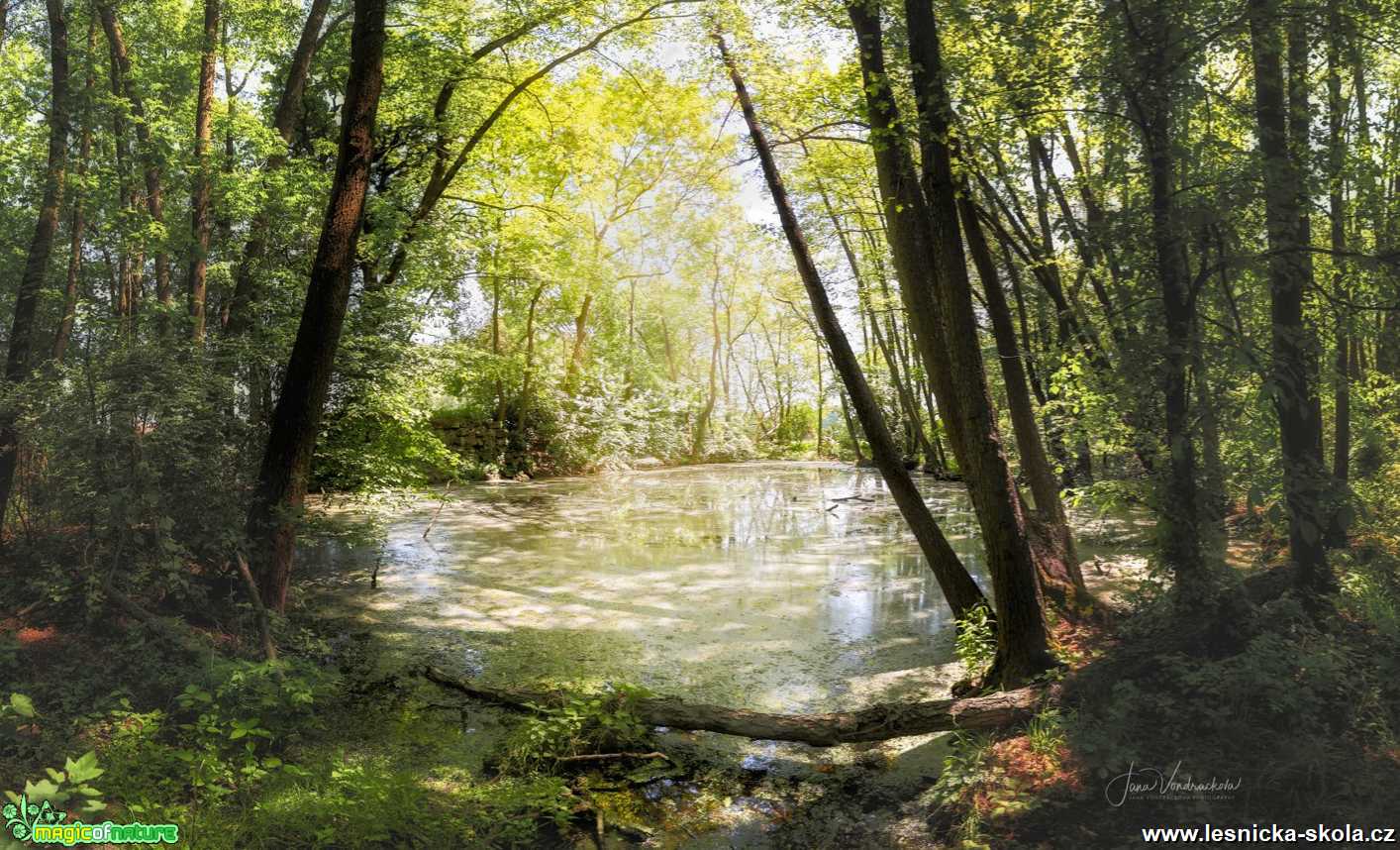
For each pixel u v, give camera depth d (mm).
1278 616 5000
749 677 6391
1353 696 4242
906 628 7762
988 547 5461
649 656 6914
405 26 11484
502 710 5691
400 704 5770
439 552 11844
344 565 10812
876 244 17094
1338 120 6027
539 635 7555
